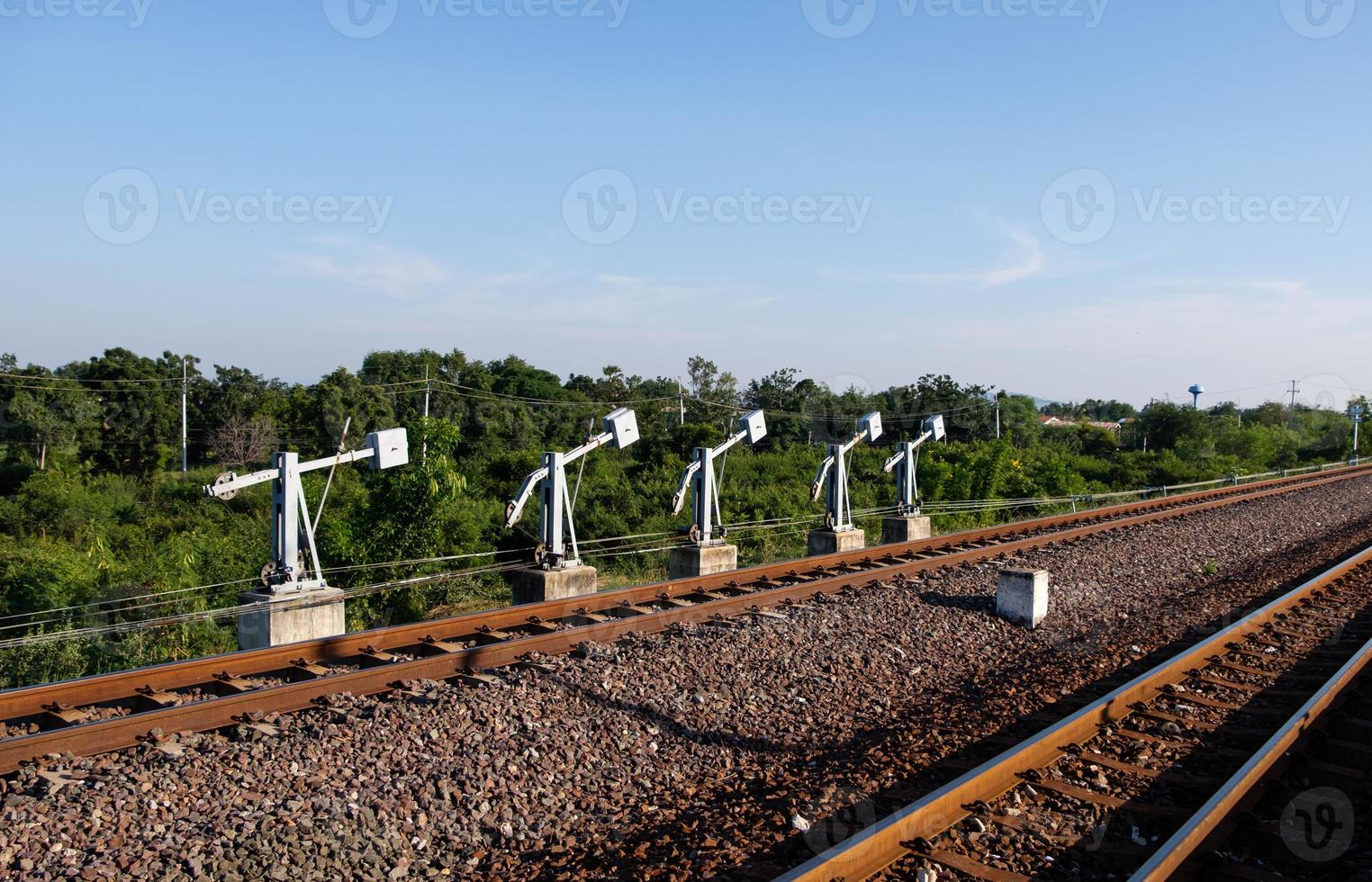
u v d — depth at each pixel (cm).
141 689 732
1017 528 1903
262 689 702
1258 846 512
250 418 3478
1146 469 3591
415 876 499
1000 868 479
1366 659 841
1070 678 867
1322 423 6650
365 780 589
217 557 1427
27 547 1401
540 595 1164
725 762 673
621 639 926
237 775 585
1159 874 443
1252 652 920
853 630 1012
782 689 826
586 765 649
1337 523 2284
